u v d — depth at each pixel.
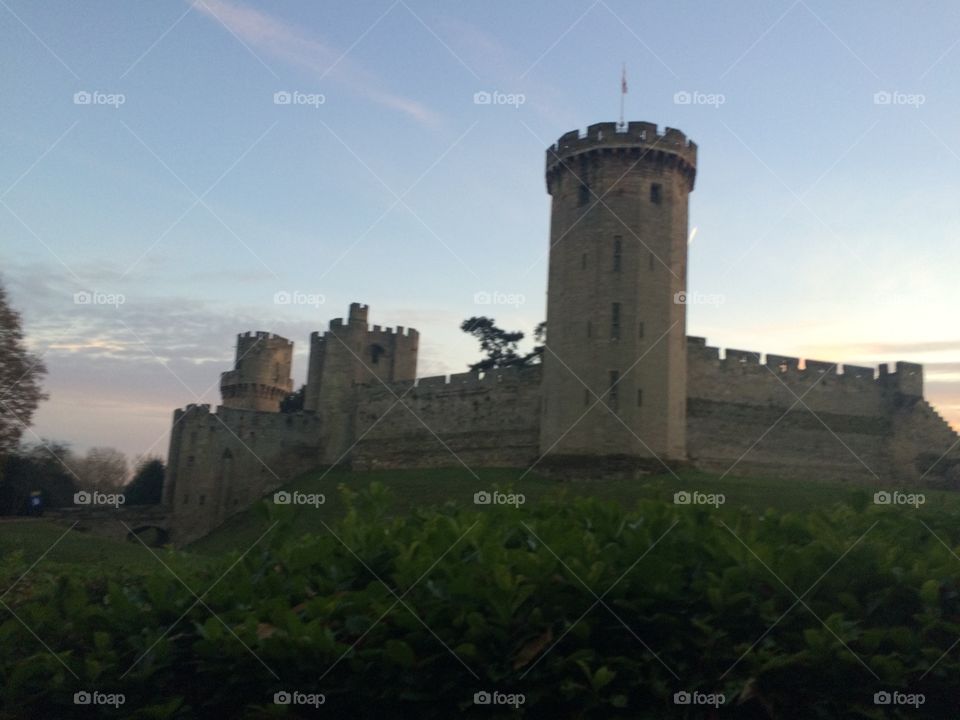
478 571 7.13
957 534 8.77
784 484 50.19
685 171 56.28
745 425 60.41
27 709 6.87
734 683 6.70
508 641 6.77
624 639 7.00
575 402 54.25
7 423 47.94
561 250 56.47
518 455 63.47
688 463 55.09
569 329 55.22
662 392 53.81
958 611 7.20
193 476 72.69
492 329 79.62
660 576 6.97
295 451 76.81
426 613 6.86
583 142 55.72
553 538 7.44
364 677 6.71
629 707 6.81
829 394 63.75
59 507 65.06
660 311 54.25
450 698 6.74
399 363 82.31
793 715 6.84
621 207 54.56
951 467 66.19
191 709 6.93
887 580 7.22
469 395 67.88
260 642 6.70
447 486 56.00
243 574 7.62
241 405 90.31
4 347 47.38
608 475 52.31
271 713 6.59
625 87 55.50
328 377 78.44
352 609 6.99
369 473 69.31
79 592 7.55
